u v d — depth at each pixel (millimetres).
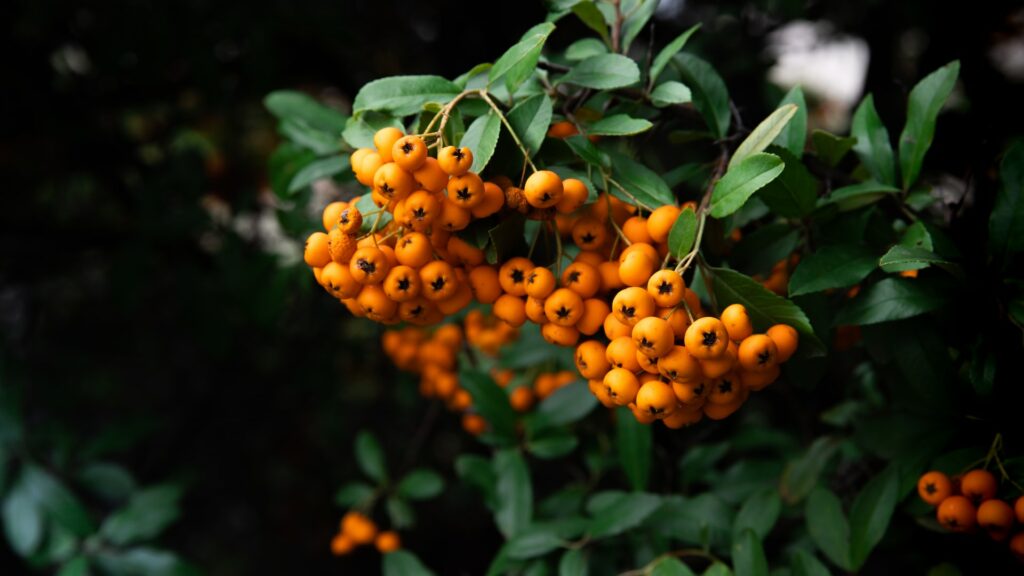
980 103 504
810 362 438
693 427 529
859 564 445
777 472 509
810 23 723
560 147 416
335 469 1155
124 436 670
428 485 570
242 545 1133
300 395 1038
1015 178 421
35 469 616
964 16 544
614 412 516
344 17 852
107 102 861
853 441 482
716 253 433
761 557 446
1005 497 418
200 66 742
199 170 834
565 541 487
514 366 509
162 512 626
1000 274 421
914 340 430
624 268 392
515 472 505
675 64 449
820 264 422
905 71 722
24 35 804
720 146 451
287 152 517
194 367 1071
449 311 412
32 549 598
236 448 1106
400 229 398
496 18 799
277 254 677
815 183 424
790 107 402
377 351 945
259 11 746
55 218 945
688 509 479
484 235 400
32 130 843
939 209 478
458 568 994
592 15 448
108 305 1041
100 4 733
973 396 428
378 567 1094
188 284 826
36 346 1016
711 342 379
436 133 396
